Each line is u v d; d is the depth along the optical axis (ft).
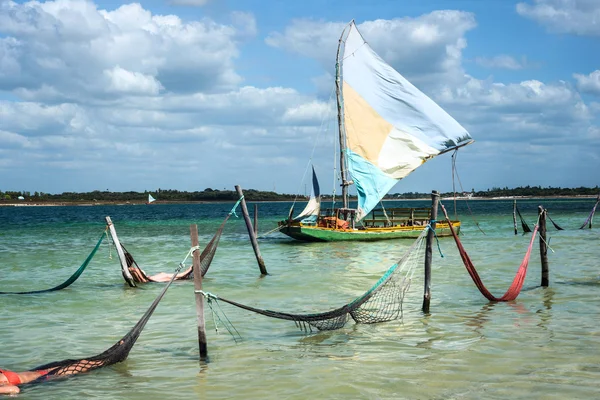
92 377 37.45
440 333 46.29
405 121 127.03
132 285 72.43
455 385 34.58
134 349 43.68
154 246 130.72
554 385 34.19
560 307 55.06
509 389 33.71
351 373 37.22
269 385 35.45
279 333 47.93
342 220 131.85
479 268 82.74
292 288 69.82
